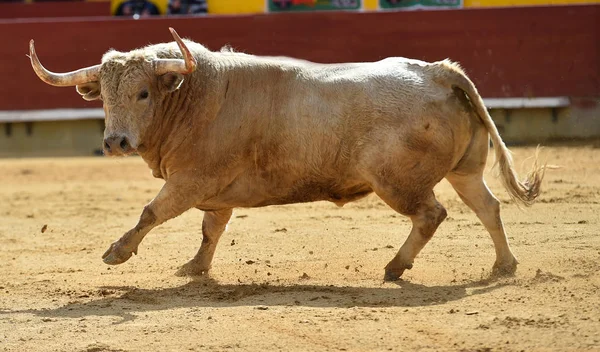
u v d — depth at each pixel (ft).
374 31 126.82
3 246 63.36
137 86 44.91
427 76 46.11
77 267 54.29
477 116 46.62
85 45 129.80
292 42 128.06
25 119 130.72
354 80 46.34
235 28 128.57
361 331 36.65
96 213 78.89
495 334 35.32
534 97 125.08
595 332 34.73
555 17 124.57
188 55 44.27
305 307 41.11
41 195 91.56
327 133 46.14
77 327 39.40
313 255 55.16
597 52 124.57
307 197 47.93
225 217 50.21
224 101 46.83
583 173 89.71
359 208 75.25
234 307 41.78
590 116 124.67
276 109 46.80
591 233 57.57
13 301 45.21
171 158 46.78
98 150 130.93
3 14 168.35
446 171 46.14
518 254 51.42
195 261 50.83
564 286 42.42
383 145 45.39
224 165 46.93
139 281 49.49
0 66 130.41
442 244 56.39
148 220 46.57
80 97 131.23
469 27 125.59
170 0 154.92
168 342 36.45
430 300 41.70
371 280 47.26
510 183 47.32
